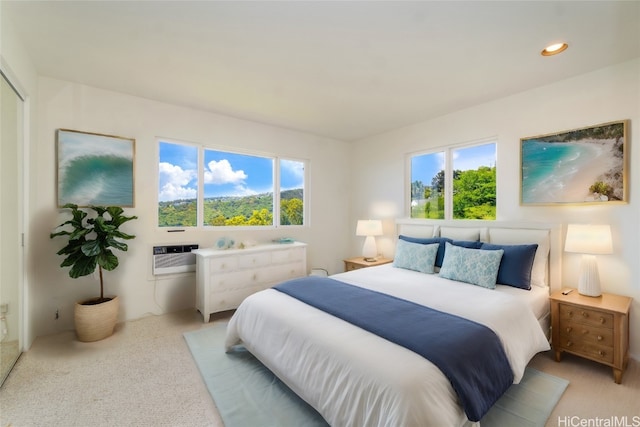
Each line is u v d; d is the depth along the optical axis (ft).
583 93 8.20
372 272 10.05
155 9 5.70
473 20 5.96
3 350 6.50
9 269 6.89
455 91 9.43
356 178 15.96
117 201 9.72
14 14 5.85
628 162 7.47
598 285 7.46
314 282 8.38
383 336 5.10
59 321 8.89
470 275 8.51
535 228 8.94
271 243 13.00
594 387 6.28
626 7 5.49
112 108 9.65
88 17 5.95
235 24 6.15
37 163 8.50
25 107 7.59
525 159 9.33
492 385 4.72
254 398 5.95
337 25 6.16
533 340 6.31
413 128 12.96
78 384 6.36
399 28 6.24
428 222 12.00
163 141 10.82
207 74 8.39
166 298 10.70
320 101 10.36
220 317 10.43
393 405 3.90
